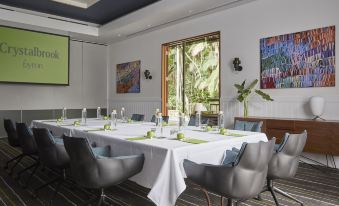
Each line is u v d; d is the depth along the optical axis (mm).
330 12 4680
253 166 1983
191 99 7828
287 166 2529
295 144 2523
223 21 6398
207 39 7266
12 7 7180
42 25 7746
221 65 6438
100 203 2672
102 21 8594
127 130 3586
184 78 7879
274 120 4906
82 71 9703
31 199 3123
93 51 10000
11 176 4051
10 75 7844
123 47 9555
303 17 5016
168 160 2256
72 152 2379
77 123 4367
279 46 5355
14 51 7883
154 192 2168
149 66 8500
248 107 5871
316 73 4848
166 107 8141
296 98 5105
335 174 4207
